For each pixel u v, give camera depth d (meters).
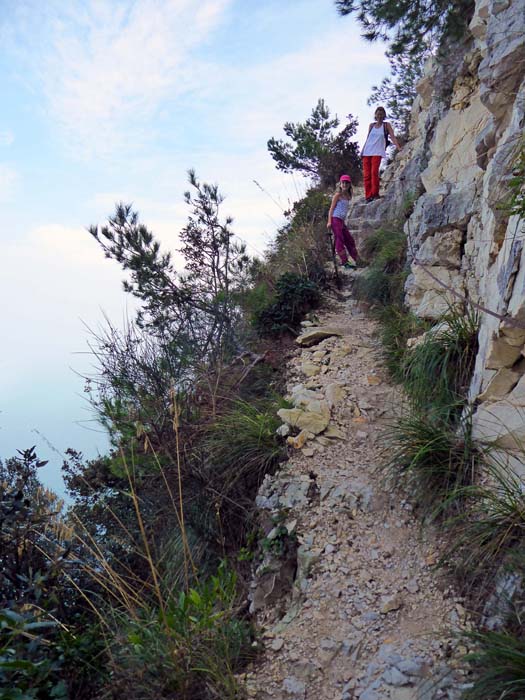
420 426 4.39
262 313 7.86
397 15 7.32
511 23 5.10
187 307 7.82
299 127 15.48
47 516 4.12
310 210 12.17
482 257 5.56
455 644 3.08
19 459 4.55
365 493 4.37
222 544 4.56
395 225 9.12
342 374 6.21
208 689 3.18
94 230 7.82
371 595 3.63
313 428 5.19
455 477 4.04
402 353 5.87
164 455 5.32
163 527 4.95
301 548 4.08
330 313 8.10
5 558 3.97
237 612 3.94
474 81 7.71
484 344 4.55
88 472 6.17
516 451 3.85
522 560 3.10
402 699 2.91
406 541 3.91
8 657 3.13
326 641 3.44
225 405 6.07
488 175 5.54
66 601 4.19
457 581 3.44
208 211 8.39
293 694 3.20
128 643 3.45
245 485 4.98
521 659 2.60
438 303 6.07
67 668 3.44
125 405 6.13
